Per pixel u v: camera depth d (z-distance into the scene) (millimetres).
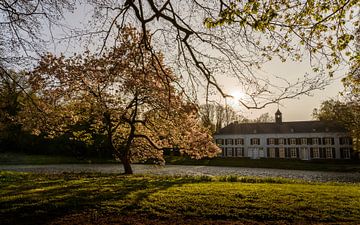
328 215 10344
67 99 22516
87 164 58188
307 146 80812
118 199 12359
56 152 74625
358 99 39000
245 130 89000
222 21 8062
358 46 9945
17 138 73625
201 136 21359
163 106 17203
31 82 18469
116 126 26188
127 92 20781
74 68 18250
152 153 28156
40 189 14797
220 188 14828
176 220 10109
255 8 7734
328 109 73312
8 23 10750
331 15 8109
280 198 12484
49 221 10008
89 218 10281
